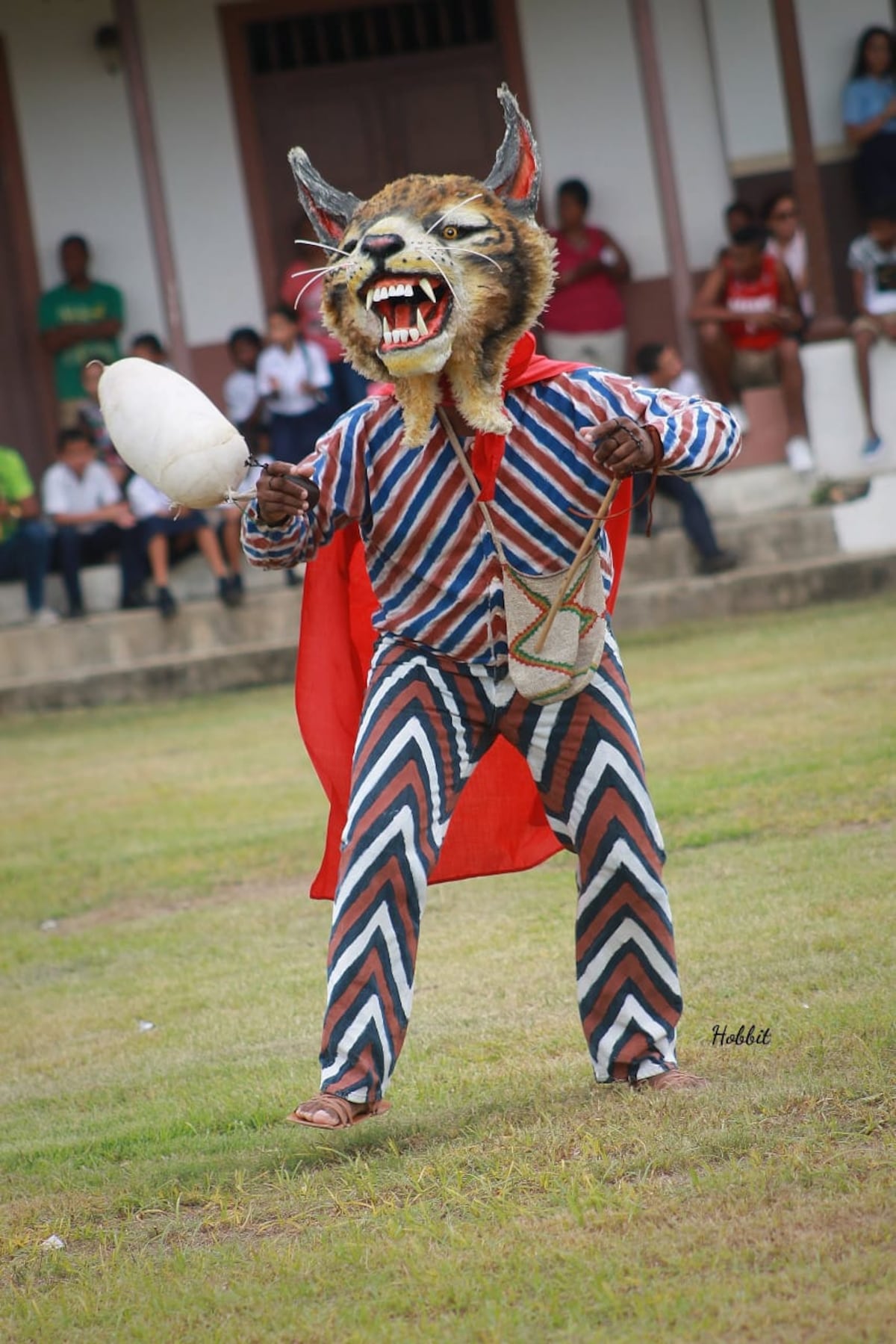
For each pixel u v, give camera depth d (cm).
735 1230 996
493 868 1351
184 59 4806
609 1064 1273
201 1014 1702
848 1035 1303
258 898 2186
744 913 1738
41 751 3534
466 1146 1197
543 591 1225
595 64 4831
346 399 4222
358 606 1330
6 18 4759
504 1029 1495
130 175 4797
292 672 4041
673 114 4834
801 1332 874
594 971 1273
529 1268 982
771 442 4441
